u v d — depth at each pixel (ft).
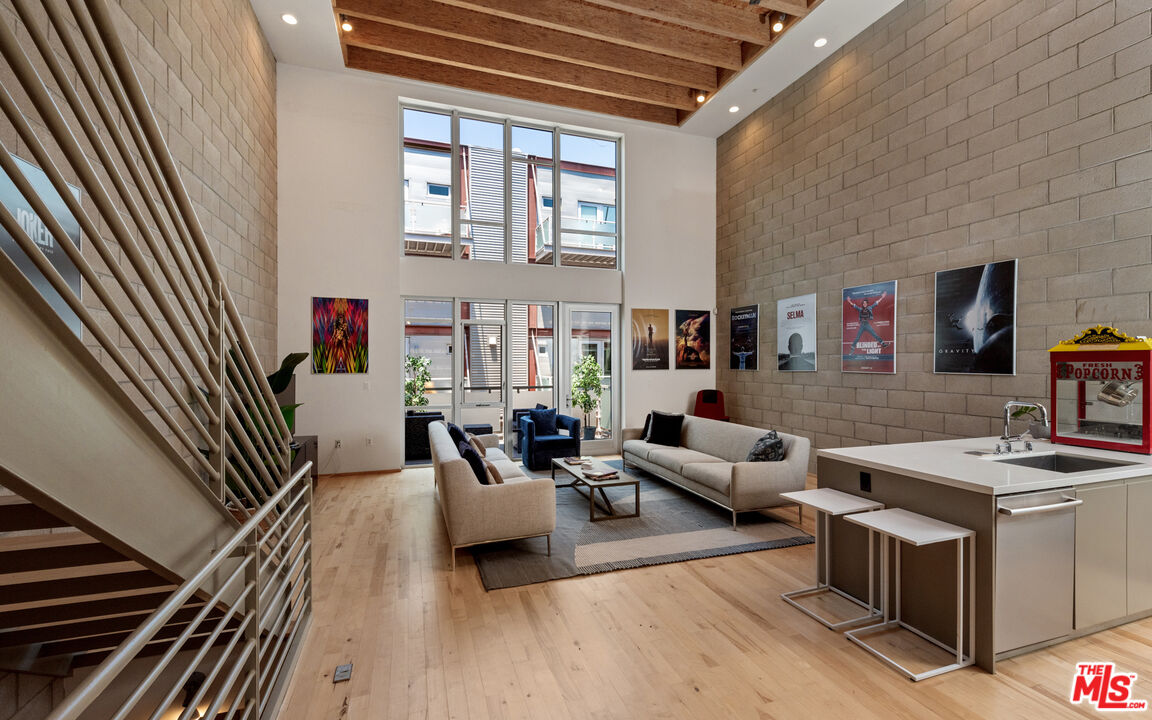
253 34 16.44
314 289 19.97
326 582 10.64
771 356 22.84
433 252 22.53
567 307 24.54
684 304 26.12
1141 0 11.24
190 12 11.71
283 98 19.66
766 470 14.03
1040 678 7.47
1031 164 13.26
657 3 16.94
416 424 21.94
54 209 7.75
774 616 9.29
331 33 17.85
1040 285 13.09
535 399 24.02
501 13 17.01
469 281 22.52
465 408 22.85
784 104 21.91
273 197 18.95
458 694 7.13
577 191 25.11
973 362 14.64
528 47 19.06
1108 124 11.80
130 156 3.79
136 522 4.30
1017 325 13.57
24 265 7.18
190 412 5.02
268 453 7.16
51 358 3.37
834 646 8.34
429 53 19.35
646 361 25.49
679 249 26.02
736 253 25.09
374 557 12.00
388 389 20.98
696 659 7.96
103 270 8.81
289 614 7.55
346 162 20.44
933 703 6.95
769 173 22.86
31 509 4.37
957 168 15.07
